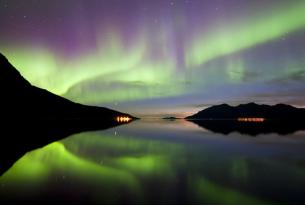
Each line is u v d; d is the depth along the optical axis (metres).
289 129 56.00
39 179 11.52
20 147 22.83
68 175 12.40
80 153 20.50
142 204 8.34
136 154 20.12
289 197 9.15
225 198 9.01
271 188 10.24
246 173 13.09
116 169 14.06
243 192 9.74
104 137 35.81
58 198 8.84
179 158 18.20
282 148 23.69
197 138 34.94
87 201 8.58
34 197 8.93
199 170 13.80
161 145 26.52
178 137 36.50
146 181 11.31
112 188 10.11
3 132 38.50
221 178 11.95
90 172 13.16
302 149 22.98
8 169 13.75
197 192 9.66
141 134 42.38
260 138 34.66
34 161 16.31
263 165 15.31
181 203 8.49
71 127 59.84
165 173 13.09
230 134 42.22
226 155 19.52
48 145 24.97
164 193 9.52
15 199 8.71
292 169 14.08
